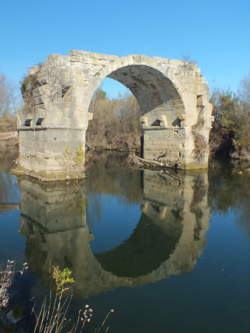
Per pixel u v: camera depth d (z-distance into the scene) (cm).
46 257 787
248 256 802
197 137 2223
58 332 479
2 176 1828
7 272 662
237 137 3123
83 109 1697
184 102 2136
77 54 1652
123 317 530
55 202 1311
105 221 1100
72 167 1711
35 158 1766
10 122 4406
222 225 1050
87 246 880
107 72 1764
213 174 2102
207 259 786
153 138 2511
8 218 1085
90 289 626
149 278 684
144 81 2220
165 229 1022
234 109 3359
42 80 1630
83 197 1413
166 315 539
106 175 2067
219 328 508
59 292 603
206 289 634
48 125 1593
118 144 4412
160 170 2277
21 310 534
